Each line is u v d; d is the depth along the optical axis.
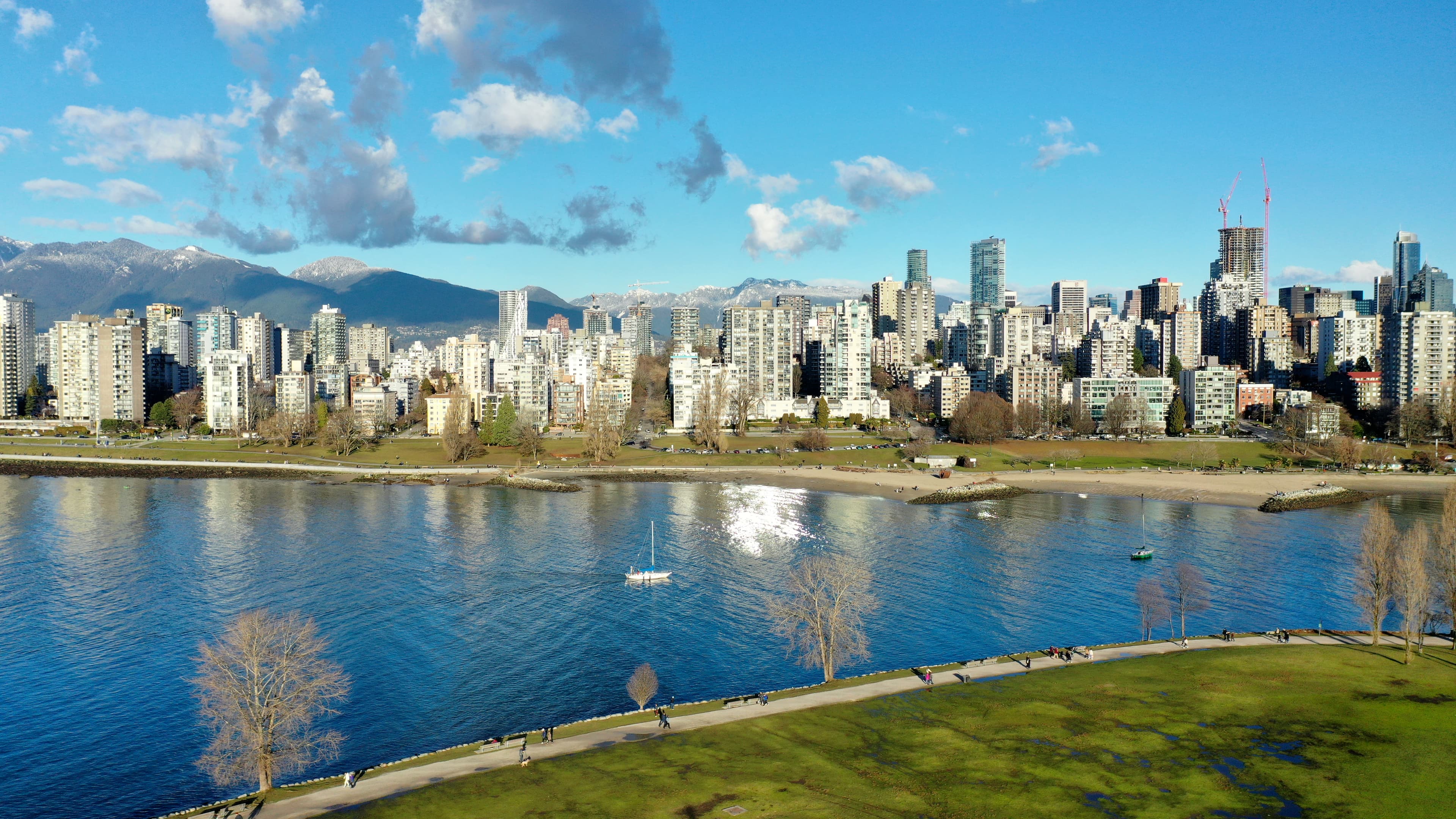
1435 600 133.38
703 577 176.62
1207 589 166.12
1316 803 79.38
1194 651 125.75
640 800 80.12
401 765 92.94
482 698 118.75
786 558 192.25
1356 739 92.88
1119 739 93.75
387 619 150.12
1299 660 119.94
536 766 89.06
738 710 105.50
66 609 155.12
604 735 98.56
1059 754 90.19
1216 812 77.81
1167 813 77.62
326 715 113.88
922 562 188.62
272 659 98.25
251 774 95.12
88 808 95.56
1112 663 120.19
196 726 112.62
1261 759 88.38
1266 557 192.25
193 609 155.25
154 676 126.62
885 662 131.12
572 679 125.19
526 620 150.25
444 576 176.75
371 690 121.25
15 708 117.25
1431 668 116.12
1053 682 112.38
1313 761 87.75
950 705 104.75
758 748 92.56
